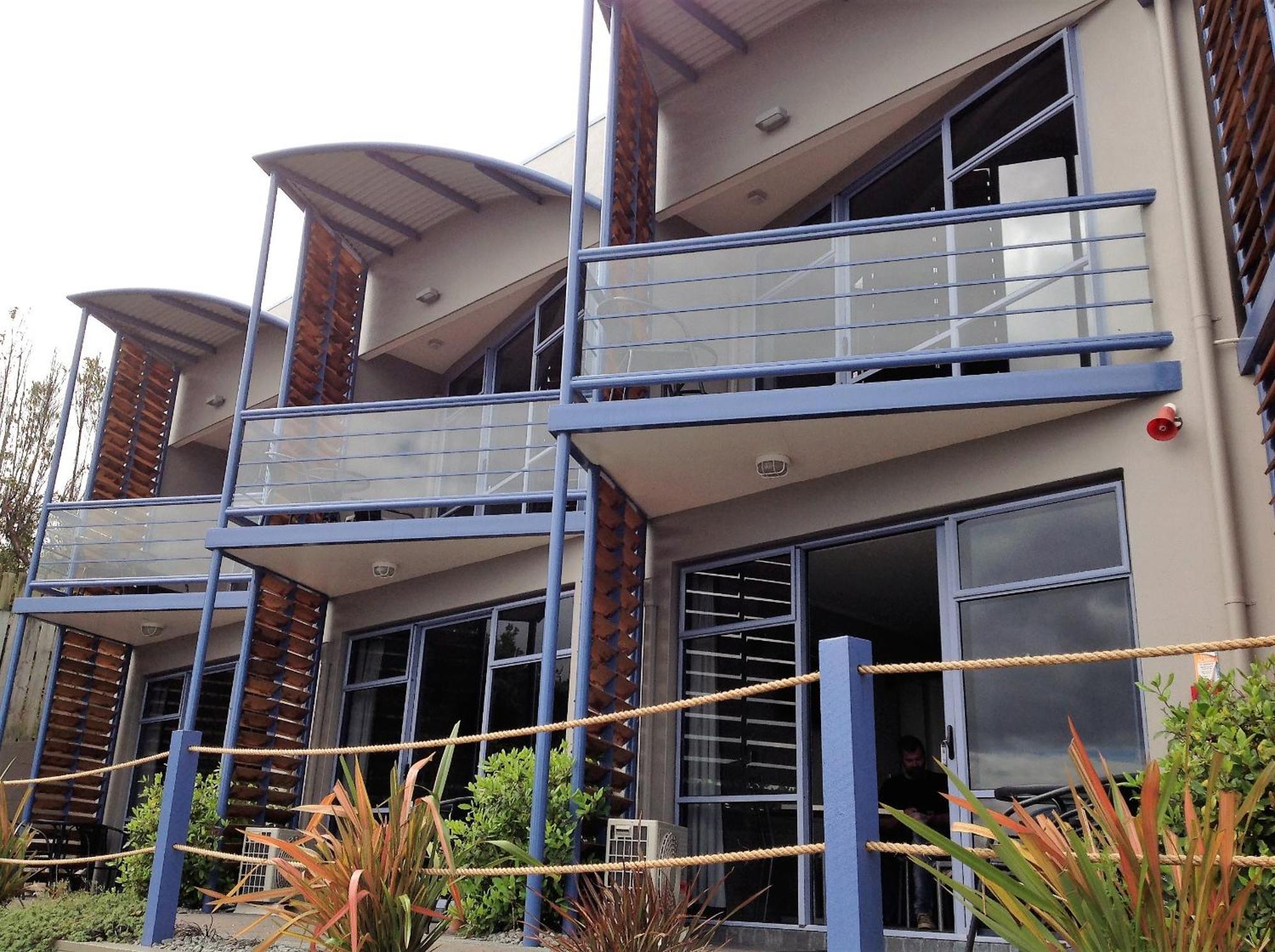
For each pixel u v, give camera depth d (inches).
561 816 215.6
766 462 233.5
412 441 318.0
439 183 351.6
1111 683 191.9
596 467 242.5
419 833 151.1
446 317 366.3
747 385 283.3
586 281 245.8
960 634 216.1
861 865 100.9
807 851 109.3
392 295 385.7
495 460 306.5
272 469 326.6
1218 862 84.7
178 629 424.5
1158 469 191.8
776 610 247.0
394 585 346.6
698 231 304.8
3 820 269.1
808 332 220.2
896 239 239.5
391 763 331.3
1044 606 205.3
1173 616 184.1
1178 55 206.7
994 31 238.1
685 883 216.5
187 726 304.7
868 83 258.8
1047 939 87.0
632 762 251.6
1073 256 216.1
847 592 252.5
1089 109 220.2
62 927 212.2
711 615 260.1
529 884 205.5
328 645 360.8
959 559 220.1
